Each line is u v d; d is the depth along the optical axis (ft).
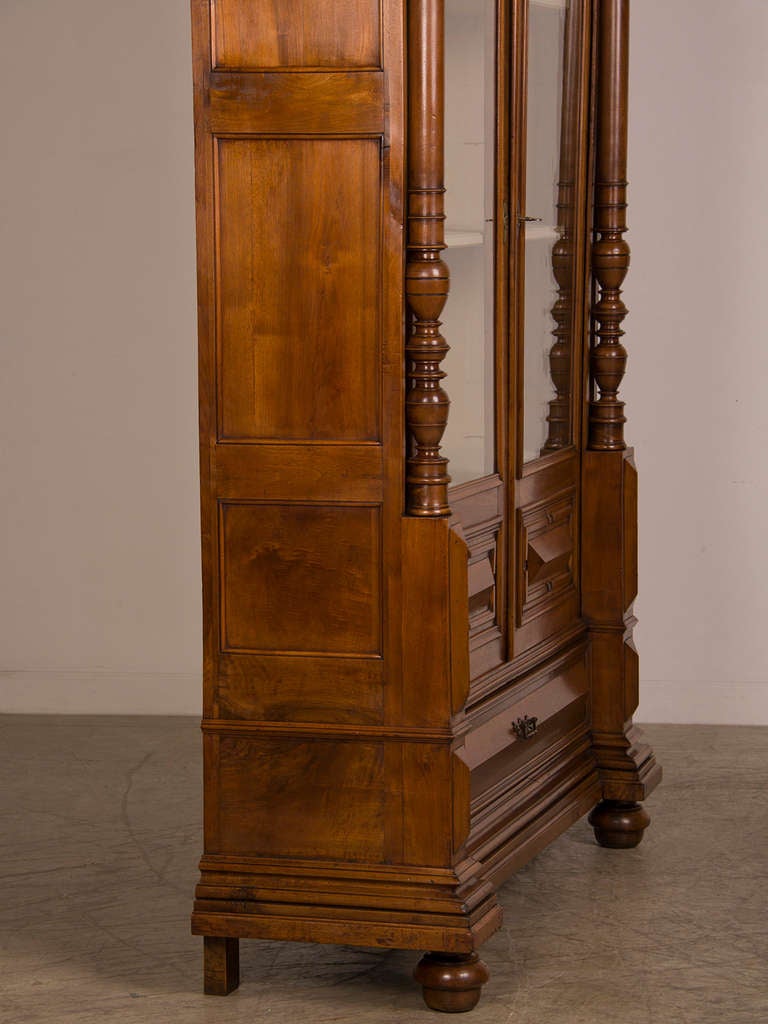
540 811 11.09
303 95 9.18
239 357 9.52
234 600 9.70
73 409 15.93
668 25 14.80
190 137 15.38
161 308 15.67
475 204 10.17
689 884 11.64
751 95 14.76
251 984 10.16
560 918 11.05
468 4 9.75
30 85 15.52
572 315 12.15
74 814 13.26
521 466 11.10
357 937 9.56
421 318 9.29
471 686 10.41
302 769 9.69
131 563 16.08
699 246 15.03
